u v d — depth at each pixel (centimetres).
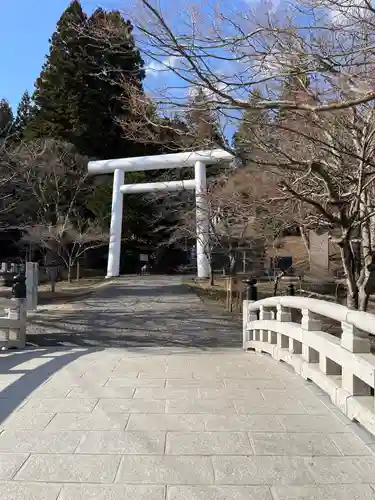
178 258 4538
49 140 3203
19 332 1005
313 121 708
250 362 750
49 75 3306
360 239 1001
